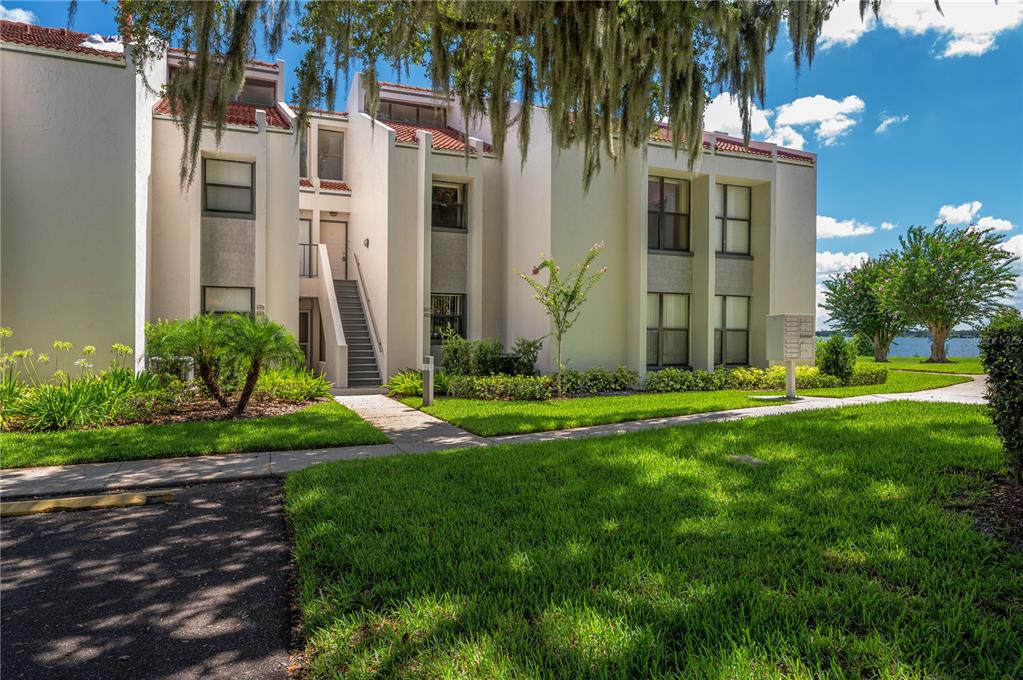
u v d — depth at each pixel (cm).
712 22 886
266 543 443
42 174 1080
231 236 1488
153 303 1417
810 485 520
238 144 1463
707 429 818
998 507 451
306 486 561
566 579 336
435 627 287
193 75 880
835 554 367
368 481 569
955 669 246
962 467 566
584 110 1034
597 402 1220
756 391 1461
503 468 611
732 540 391
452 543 399
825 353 1611
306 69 984
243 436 818
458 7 905
